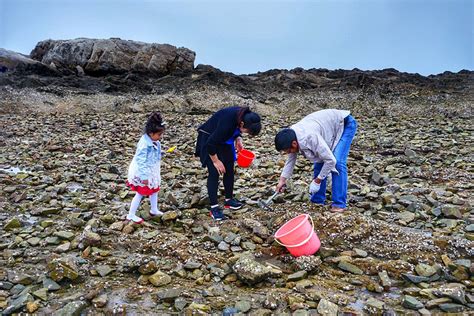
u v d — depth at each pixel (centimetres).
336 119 540
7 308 366
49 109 1752
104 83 2133
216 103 1884
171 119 1596
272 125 1534
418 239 486
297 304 372
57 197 664
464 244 467
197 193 682
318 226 511
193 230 543
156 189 563
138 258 448
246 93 2136
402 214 586
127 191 706
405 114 1820
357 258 459
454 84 2252
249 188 731
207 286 412
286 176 550
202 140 573
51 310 370
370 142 1159
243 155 647
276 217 549
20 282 410
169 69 2442
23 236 519
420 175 797
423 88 2186
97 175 814
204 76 2216
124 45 2423
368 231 499
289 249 460
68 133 1251
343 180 549
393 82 2280
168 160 963
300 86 2350
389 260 459
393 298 394
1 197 667
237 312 366
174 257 469
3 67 2242
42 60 2450
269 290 402
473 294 394
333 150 543
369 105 1983
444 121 1583
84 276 426
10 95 1795
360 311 370
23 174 780
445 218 574
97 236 490
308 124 515
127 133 1287
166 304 382
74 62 2358
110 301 386
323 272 439
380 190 687
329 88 2280
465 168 853
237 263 423
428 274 425
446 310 369
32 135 1205
